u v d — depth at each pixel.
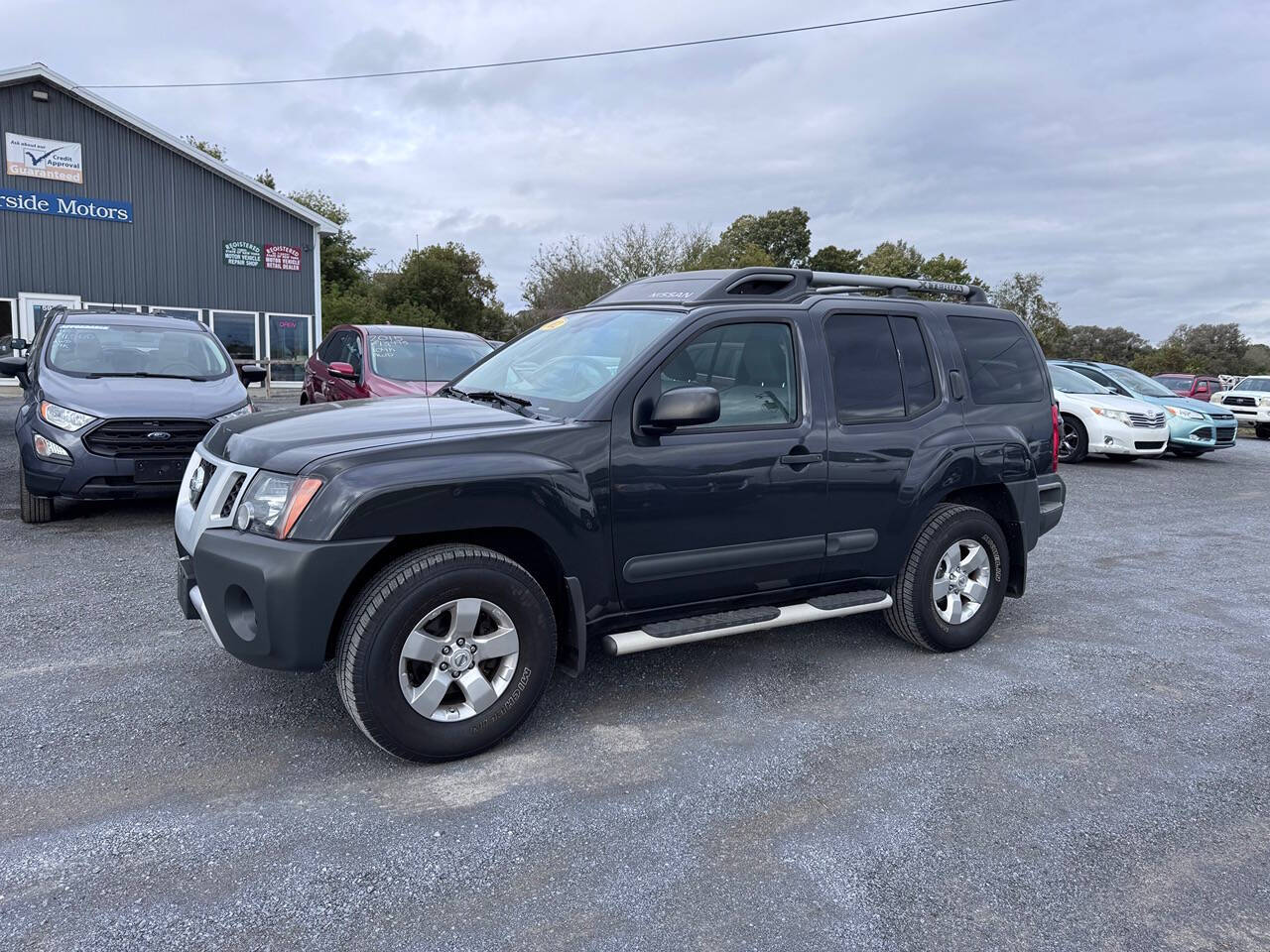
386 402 4.01
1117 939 2.34
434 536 3.29
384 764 3.21
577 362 3.90
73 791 2.93
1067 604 5.79
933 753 3.44
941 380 4.53
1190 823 2.96
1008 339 4.98
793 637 4.86
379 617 3.01
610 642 3.51
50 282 21.83
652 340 3.68
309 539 2.97
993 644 4.86
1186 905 2.50
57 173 21.64
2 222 21.12
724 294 4.11
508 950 2.22
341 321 39.72
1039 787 3.19
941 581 4.52
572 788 3.07
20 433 6.71
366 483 3.00
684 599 3.75
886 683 4.19
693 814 2.92
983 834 2.85
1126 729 3.74
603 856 2.65
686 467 3.61
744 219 69.75
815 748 3.45
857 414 4.16
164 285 23.25
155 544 6.43
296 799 2.94
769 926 2.35
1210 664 4.62
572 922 2.34
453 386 4.48
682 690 4.02
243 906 2.35
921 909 2.44
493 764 3.24
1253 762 3.46
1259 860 2.75
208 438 3.80
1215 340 102.00
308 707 3.67
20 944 2.17
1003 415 4.79
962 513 4.50
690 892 2.48
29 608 4.86
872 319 4.35
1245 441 21.38
